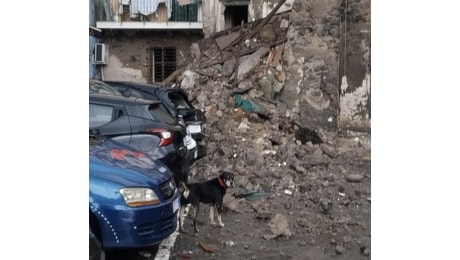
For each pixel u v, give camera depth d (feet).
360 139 27.25
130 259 15.23
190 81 35.40
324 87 30.19
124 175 14.30
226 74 35.35
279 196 21.74
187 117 24.84
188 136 22.95
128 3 39.99
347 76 28.71
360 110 28.07
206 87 34.83
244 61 34.88
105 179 13.94
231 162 26.11
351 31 29.12
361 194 21.66
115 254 14.64
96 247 13.66
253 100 32.63
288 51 32.68
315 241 17.61
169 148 19.42
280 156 26.66
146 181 14.43
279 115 31.40
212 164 25.80
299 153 26.53
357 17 28.89
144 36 40.34
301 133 29.35
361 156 25.86
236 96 33.24
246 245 17.10
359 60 28.45
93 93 20.85
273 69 33.68
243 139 29.60
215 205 18.25
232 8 43.75
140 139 19.11
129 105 19.57
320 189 22.21
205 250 16.57
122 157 15.60
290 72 32.07
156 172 15.34
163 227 14.64
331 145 27.17
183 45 41.11
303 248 17.04
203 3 41.60
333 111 29.32
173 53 41.01
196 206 17.94
